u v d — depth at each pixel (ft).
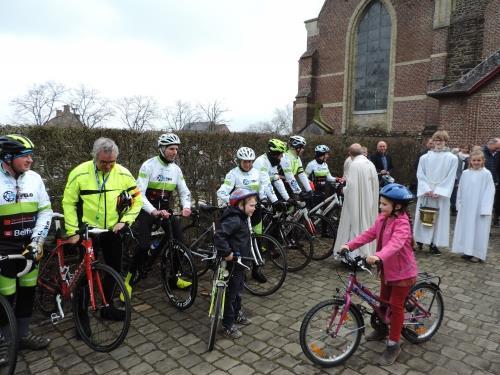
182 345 11.46
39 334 12.03
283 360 10.71
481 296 15.44
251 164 16.03
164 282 14.46
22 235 10.37
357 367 10.41
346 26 66.64
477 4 50.14
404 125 59.88
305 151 30.35
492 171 27.40
